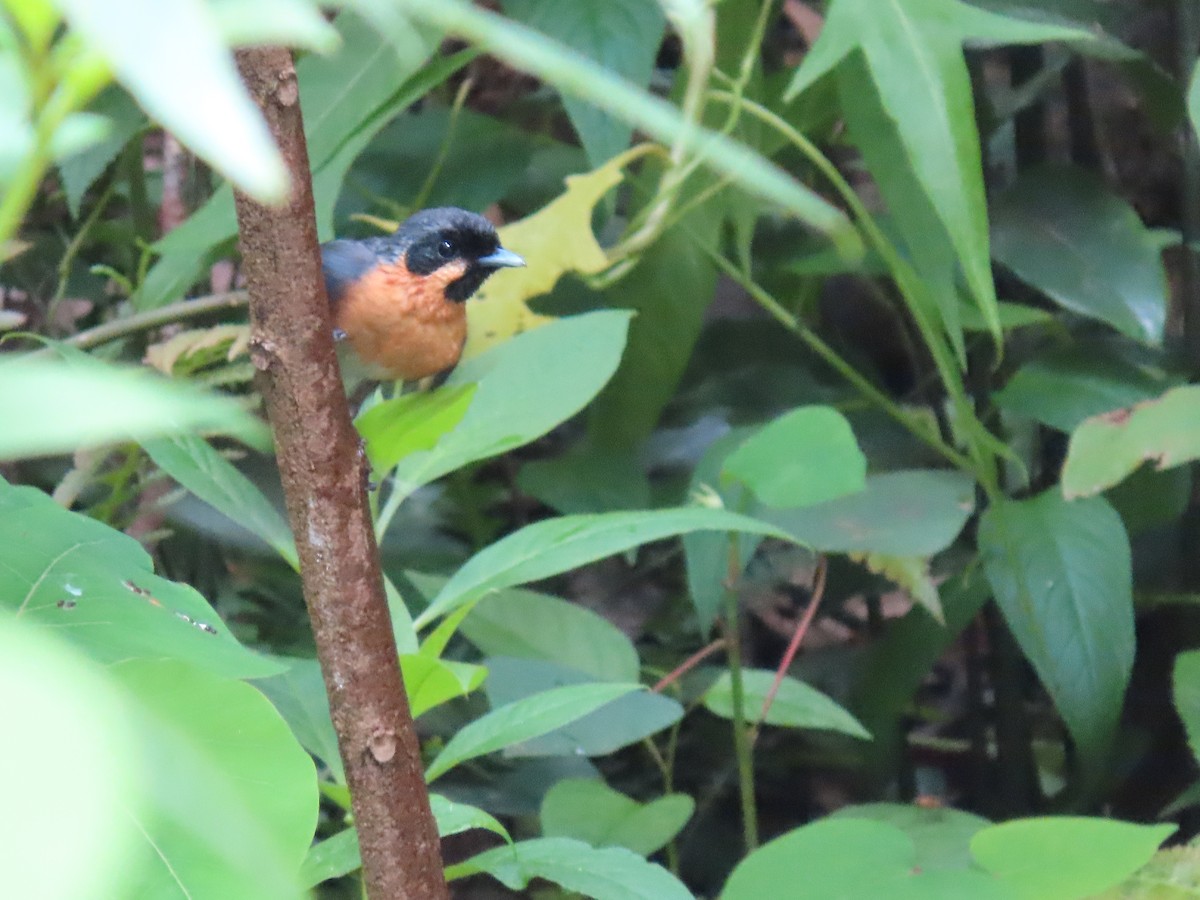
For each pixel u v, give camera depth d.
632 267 5.88
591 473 6.11
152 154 7.68
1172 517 5.88
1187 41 6.00
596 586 7.25
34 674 0.67
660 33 4.99
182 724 1.56
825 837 3.31
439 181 6.44
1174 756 6.04
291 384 2.37
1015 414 6.17
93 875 0.64
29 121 1.01
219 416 0.84
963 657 7.11
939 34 4.21
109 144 5.49
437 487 6.86
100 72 0.97
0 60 0.98
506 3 5.10
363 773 2.60
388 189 6.50
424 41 4.52
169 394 0.83
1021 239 5.66
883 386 6.71
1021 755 6.13
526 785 5.60
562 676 4.84
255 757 1.60
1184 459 4.57
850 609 7.49
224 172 0.76
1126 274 5.52
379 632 2.55
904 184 4.92
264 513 3.11
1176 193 6.54
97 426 0.77
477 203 6.38
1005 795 6.18
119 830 0.70
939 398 6.35
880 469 6.21
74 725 0.67
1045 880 3.19
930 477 5.25
